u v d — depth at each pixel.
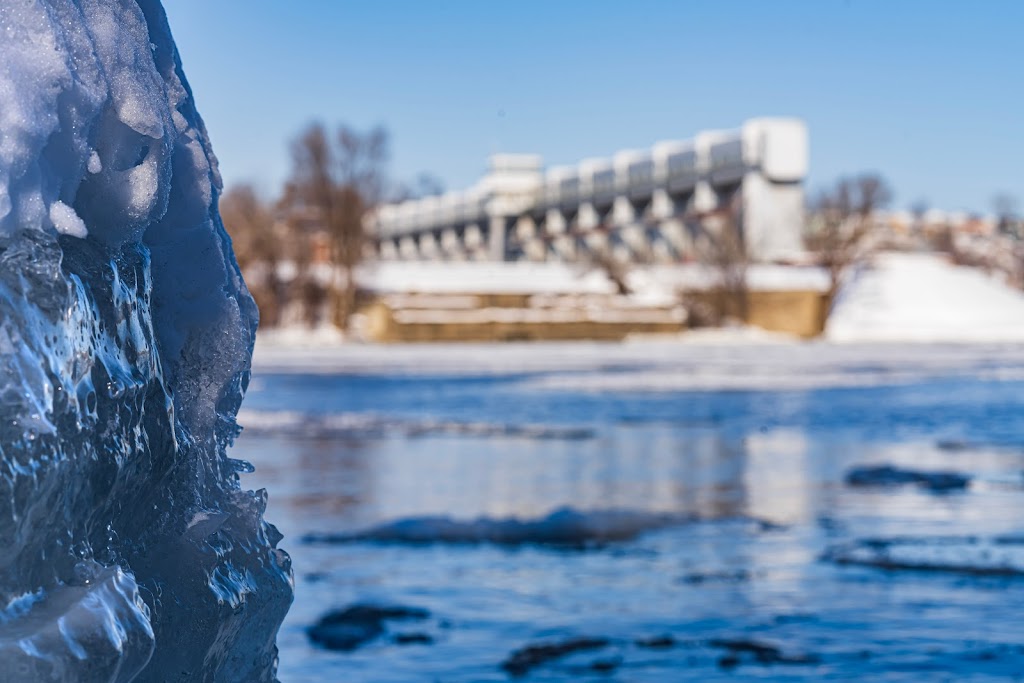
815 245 105.44
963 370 54.16
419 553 11.56
